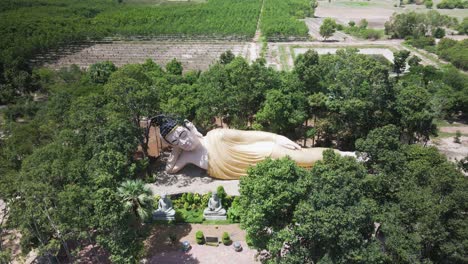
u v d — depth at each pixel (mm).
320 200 37031
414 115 64500
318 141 74000
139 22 176125
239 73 71000
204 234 52938
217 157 62219
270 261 38500
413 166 43844
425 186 41531
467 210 37250
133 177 58719
